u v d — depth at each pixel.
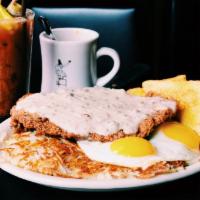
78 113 0.42
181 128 0.42
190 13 0.98
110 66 0.78
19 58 0.51
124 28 0.79
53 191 0.38
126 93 0.46
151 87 0.48
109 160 0.38
